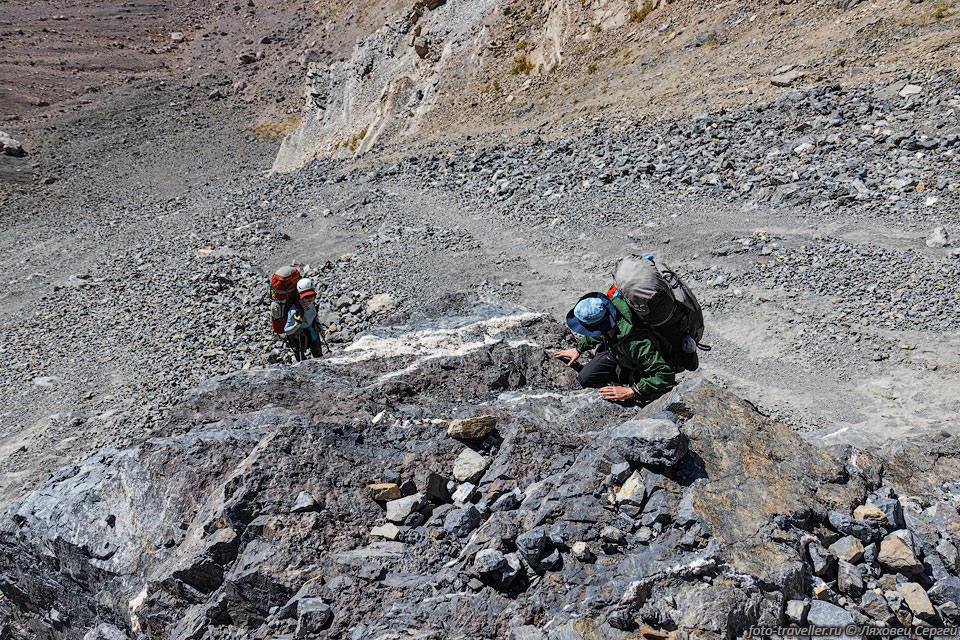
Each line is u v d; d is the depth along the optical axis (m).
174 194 45.47
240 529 3.85
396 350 6.22
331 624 3.28
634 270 4.28
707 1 32.72
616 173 22.08
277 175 43.31
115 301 19.09
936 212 14.81
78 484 4.99
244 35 91.38
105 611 4.24
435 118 39.06
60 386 14.32
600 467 3.82
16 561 5.00
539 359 6.11
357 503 4.02
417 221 22.06
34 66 81.00
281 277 9.12
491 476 4.24
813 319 11.62
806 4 28.83
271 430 4.82
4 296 21.47
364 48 50.00
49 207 45.84
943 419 8.38
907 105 19.59
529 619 3.15
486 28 40.56
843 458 4.09
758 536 3.37
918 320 10.91
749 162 19.98
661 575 3.14
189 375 13.79
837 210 16.17
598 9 36.25
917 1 24.78
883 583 3.34
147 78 81.75
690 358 4.49
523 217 20.52
